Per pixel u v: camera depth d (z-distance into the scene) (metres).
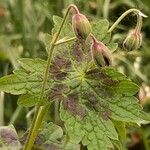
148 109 0.41
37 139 0.22
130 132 0.39
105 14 0.43
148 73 0.45
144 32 0.45
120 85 0.20
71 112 0.19
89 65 0.20
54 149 0.22
